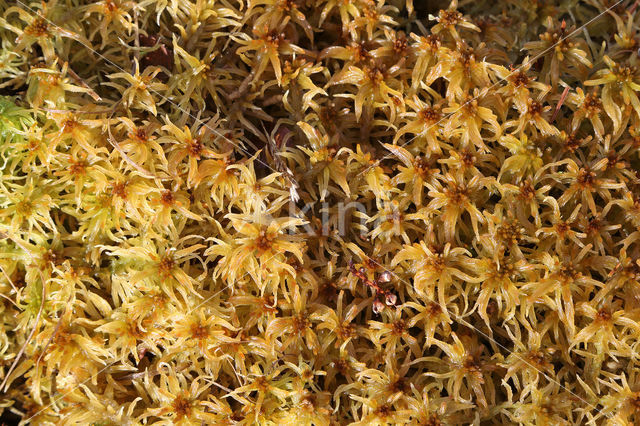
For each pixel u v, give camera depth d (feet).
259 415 0.72
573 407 0.73
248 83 0.75
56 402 0.73
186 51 0.75
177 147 0.73
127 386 0.74
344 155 0.76
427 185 0.74
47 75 0.73
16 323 0.73
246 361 0.74
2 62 0.74
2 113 0.73
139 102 0.73
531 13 0.80
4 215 0.72
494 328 0.74
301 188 0.75
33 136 0.73
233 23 0.75
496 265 0.73
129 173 0.74
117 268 0.73
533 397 0.72
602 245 0.73
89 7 0.74
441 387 0.73
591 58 0.77
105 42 0.74
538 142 0.75
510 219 0.74
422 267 0.73
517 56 0.79
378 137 0.77
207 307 0.73
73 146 0.72
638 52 0.75
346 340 0.72
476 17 0.80
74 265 0.73
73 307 0.73
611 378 0.72
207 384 0.73
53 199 0.73
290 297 0.73
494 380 0.75
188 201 0.73
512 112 0.76
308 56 0.76
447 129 0.74
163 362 0.72
